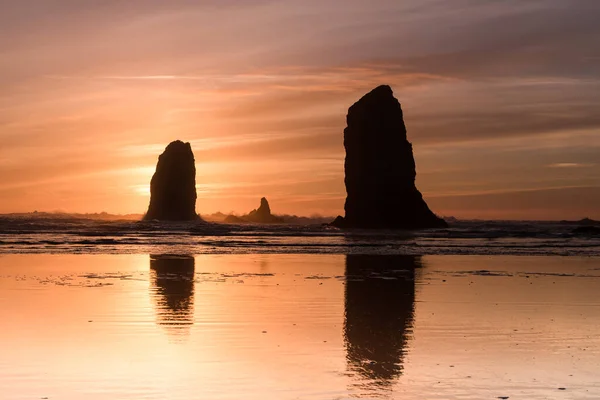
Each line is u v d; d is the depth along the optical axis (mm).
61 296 20562
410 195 119938
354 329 15570
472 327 15953
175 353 12797
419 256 41562
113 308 18203
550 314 18125
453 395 10211
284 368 11727
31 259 35750
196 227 98188
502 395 10242
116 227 91312
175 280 25938
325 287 24156
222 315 17359
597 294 22703
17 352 12648
